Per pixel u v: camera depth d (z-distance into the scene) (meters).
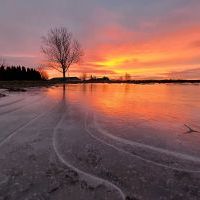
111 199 3.17
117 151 4.94
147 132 6.49
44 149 5.02
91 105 11.70
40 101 13.25
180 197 3.22
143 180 3.68
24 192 3.32
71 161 4.39
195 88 28.83
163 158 4.57
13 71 65.00
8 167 4.12
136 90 24.61
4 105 11.41
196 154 4.79
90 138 5.86
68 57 42.88
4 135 6.04
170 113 9.44
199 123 7.64
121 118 8.40
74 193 3.30
